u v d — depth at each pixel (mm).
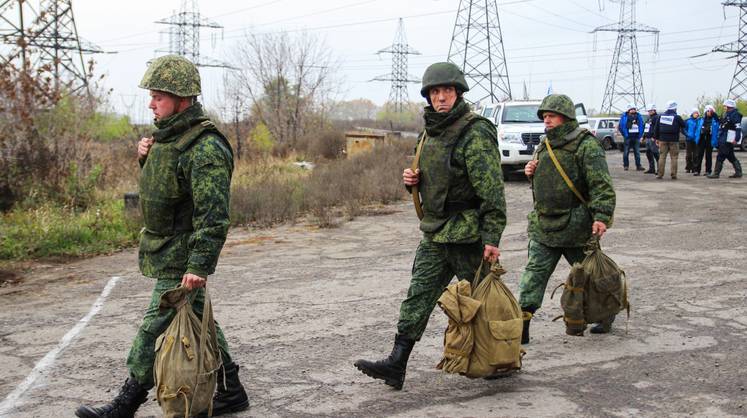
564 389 4430
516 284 7340
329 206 14344
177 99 3783
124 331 6184
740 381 4492
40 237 10609
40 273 9125
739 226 10453
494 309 4156
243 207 12922
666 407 4098
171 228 3807
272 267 8773
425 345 5473
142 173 3854
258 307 6773
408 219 12602
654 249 8883
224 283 7926
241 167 21391
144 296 7578
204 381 3627
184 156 3717
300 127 36062
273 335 5836
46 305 7309
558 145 5137
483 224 4156
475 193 4211
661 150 17500
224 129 29156
